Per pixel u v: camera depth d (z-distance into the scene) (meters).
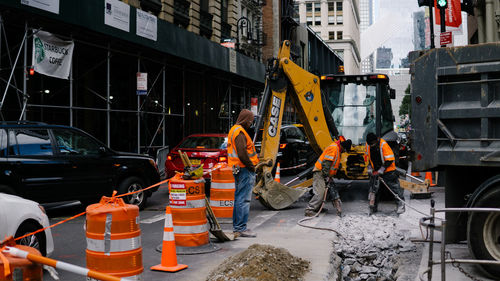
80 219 9.35
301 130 19.97
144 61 19.34
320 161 9.41
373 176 9.59
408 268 5.98
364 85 12.35
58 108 14.63
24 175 8.55
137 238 4.71
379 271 6.24
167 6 21.95
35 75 13.76
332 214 9.70
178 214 6.62
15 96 13.15
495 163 5.63
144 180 10.72
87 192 9.56
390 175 9.51
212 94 26.16
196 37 20.97
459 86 5.92
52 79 14.41
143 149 19.12
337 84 12.51
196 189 6.62
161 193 13.57
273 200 10.23
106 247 4.54
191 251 6.44
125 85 18.30
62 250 6.80
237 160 7.39
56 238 7.57
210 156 12.71
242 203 7.43
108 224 4.55
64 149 9.33
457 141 5.91
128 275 4.59
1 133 8.47
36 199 8.73
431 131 6.05
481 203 5.38
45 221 5.70
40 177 8.79
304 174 12.10
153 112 19.94
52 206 10.98
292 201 10.50
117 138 17.64
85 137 9.85
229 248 6.76
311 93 11.36
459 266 5.49
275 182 10.27
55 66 13.39
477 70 5.73
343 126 12.35
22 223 5.36
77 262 6.14
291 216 9.55
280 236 7.55
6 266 2.97
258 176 10.48
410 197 11.92
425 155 6.09
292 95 11.22
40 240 5.61
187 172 6.63
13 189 8.43
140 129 19.25
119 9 15.68
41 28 12.82
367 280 5.93
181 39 19.69
